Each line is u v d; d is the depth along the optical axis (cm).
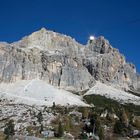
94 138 14088
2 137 12600
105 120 18025
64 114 19662
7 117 18650
